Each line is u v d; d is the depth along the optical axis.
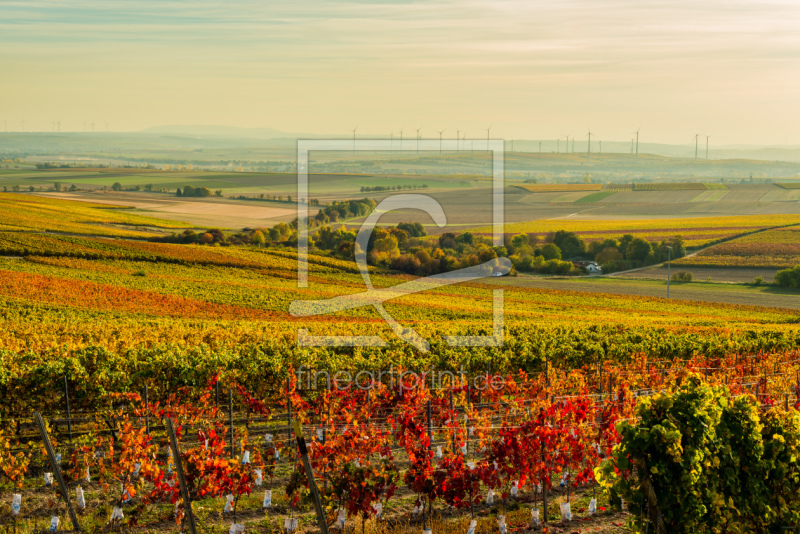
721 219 166.88
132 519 13.25
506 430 14.12
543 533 12.99
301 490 14.31
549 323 46.31
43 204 142.75
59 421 19.12
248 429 19.81
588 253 119.25
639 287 92.06
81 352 21.75
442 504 14.58
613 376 25.81
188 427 19.39
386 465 13.84
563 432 14.14
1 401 18.44
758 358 30.44
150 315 49.19
